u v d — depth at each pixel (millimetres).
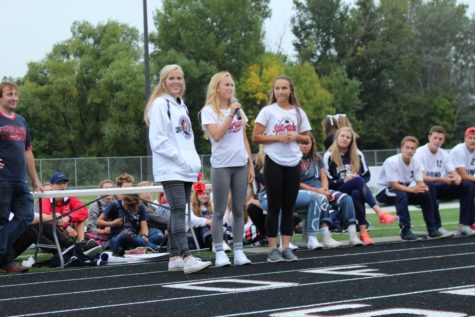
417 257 9328
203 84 68625
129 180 12266
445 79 85375
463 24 86188
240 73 70000
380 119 85000
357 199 11352
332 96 74875
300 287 6914
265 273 8117
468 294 6242
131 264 9750
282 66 71625
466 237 12195
